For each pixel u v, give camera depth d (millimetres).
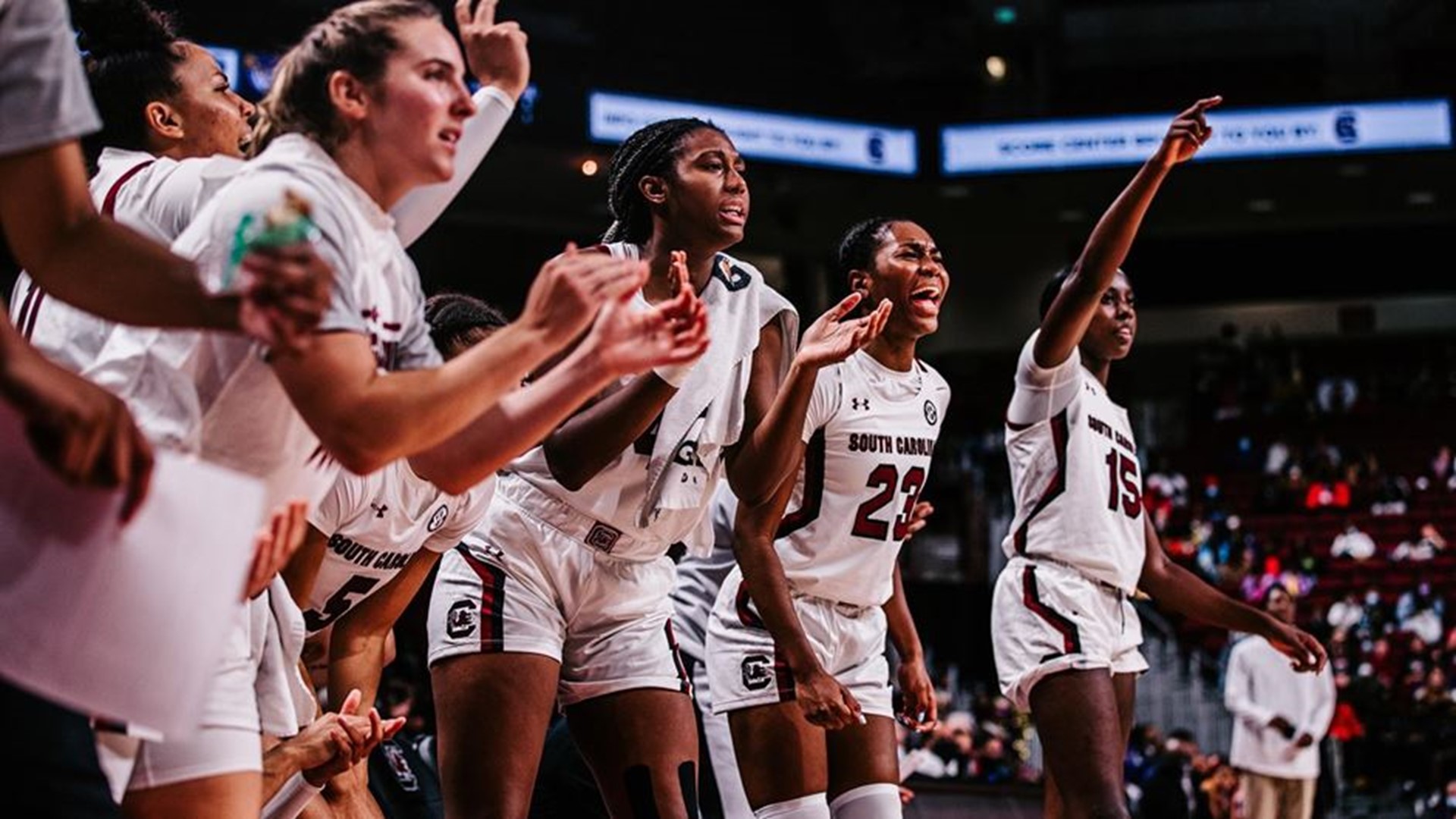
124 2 3291
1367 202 22000
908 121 19734
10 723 2076
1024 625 4879
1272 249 24953
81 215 2203
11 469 1962
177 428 2395
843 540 4484
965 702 14891
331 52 2480
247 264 1999
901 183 19688
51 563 1971
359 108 2477
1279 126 19500
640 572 3982
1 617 1983
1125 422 5211
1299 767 9680
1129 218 4379
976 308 24125
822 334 3758
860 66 22203
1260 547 19141
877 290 4594
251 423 2422
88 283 2188
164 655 1973
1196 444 22859
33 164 2172
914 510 4660
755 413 4090
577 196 20047
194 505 1973
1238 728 9836
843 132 19250
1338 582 18719
